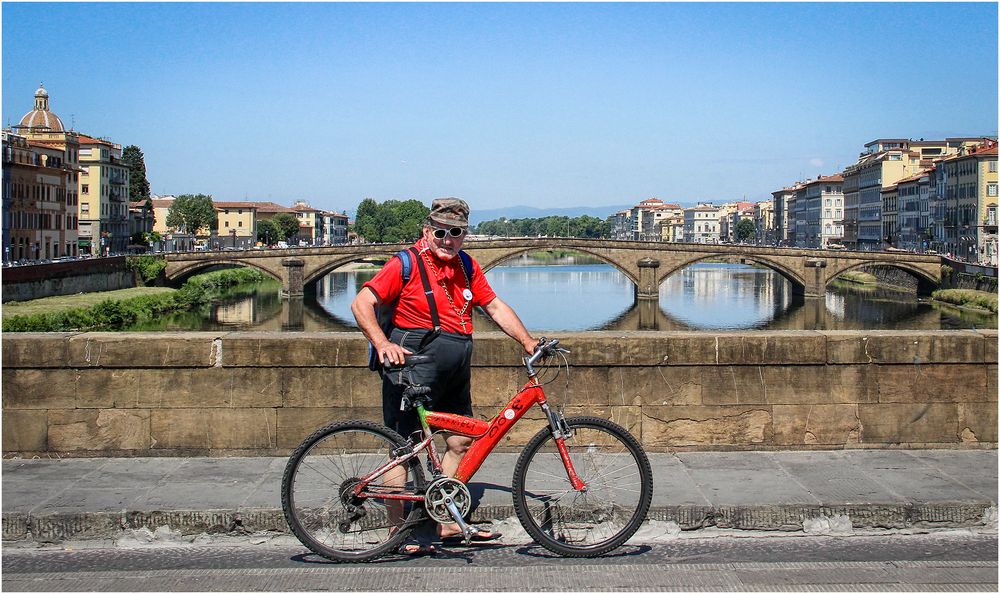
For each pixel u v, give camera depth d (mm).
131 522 6023
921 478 6836
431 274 5727
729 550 5758
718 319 74625
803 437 7828
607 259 94875
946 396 7859
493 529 6055
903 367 7840
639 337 7785
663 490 6516
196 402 7695
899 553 5680
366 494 5586
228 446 7703
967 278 88188
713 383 7801
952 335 7855
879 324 68875
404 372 5656
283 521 6027
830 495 6379
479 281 5906
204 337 7695
